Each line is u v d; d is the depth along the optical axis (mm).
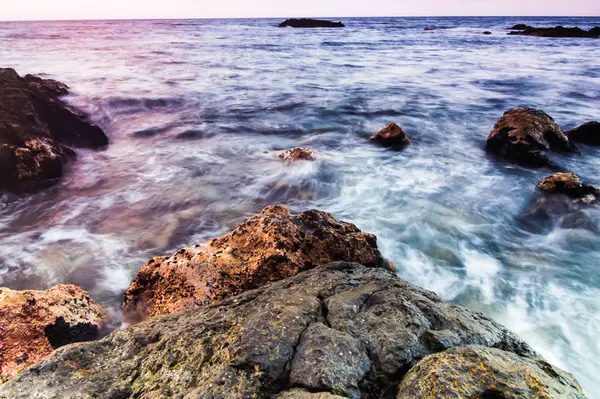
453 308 3812
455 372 2488
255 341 3049
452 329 3291
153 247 8445
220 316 3738
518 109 13492
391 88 24438
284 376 2797
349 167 12414
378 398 2707
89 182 11227
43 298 5035
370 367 2867
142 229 9102
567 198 9742
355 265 4906
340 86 25109
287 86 24953
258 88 24109
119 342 3736
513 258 8180
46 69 26375
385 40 61938
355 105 20344
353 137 15680
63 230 8891
